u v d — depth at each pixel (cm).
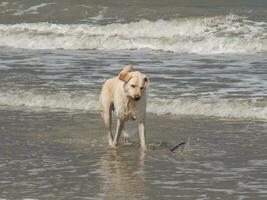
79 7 3506
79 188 934
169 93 1669
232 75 1934
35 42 2927
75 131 1354
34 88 1767
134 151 1188
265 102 1538
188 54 2558
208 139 1272
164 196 893
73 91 1717
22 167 1065
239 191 917
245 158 1122
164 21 3012
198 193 908
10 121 1455
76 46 2853
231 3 3569
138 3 3634
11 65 2200
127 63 2227
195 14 3269
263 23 2947
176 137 1293
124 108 1177
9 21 3403
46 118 1484
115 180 980
